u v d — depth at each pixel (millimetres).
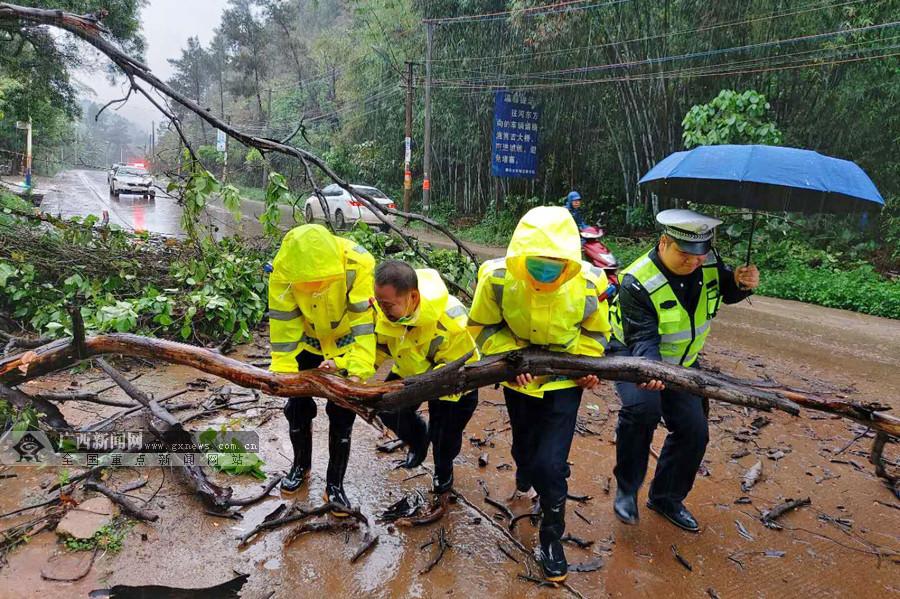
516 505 3457
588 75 15484
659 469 3389
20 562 2701
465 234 19609
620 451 3287
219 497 3240
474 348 2939
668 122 14539
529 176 18594
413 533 3117
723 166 2898
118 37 16969
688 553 3076
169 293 6141
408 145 20984
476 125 20484
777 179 2752
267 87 40562
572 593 2699
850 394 5738
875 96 12234
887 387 6016
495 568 2857
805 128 13188
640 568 2922
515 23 15555
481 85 18656
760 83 13047
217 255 6250
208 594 2566
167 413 3561
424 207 20438
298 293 2930
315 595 2592
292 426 3428
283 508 3256
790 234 13320
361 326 2994
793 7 11805
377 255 6699
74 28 4227
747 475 3957
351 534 3072
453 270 6277
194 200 5086
